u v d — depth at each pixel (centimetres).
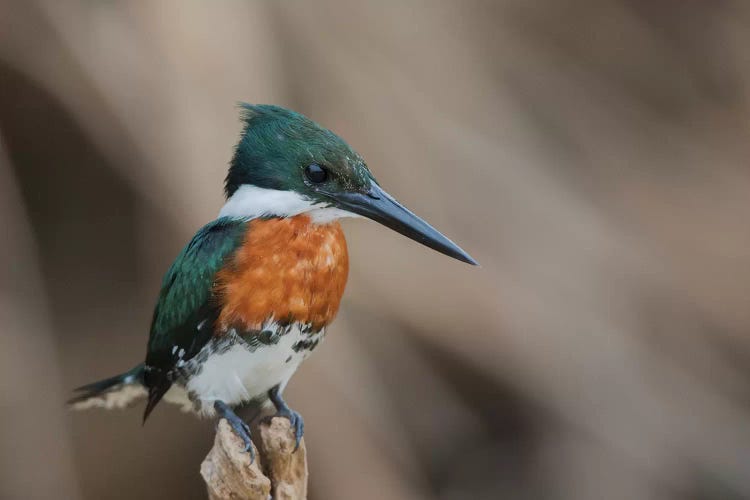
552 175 1177
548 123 1227
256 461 681
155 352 784
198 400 760
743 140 1318
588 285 1143
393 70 1116
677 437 1167
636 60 1320
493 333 1099
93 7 1047
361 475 1007
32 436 1080
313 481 1008
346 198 752
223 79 995
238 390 750
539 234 1137
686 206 1257
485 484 1195
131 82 1012
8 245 1086
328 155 745
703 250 1226
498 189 1125
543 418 1201
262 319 729
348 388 1023
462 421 1178
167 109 995
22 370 1079
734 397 1188
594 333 1138
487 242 1109
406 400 1108
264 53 1026
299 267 734
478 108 1152
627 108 1291
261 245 731
